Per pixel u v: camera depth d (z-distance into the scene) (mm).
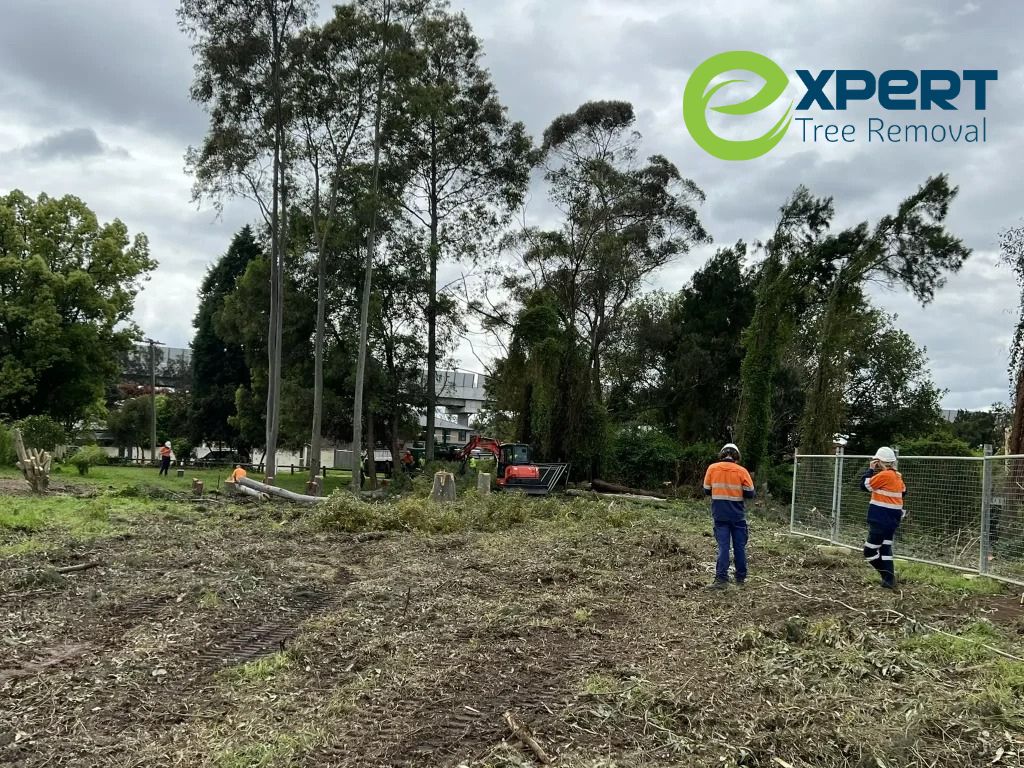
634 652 6484
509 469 27484
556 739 4633
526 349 34219
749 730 4672
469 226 38844
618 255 37781
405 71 28891
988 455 10219
